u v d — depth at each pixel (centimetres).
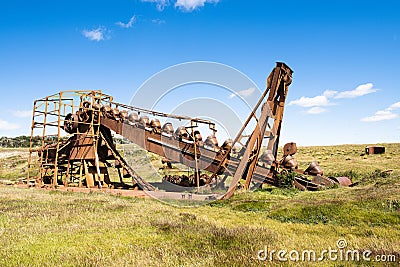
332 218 1111
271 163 1888
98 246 824
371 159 4066
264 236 899
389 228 986
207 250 778
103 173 2345
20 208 1373
